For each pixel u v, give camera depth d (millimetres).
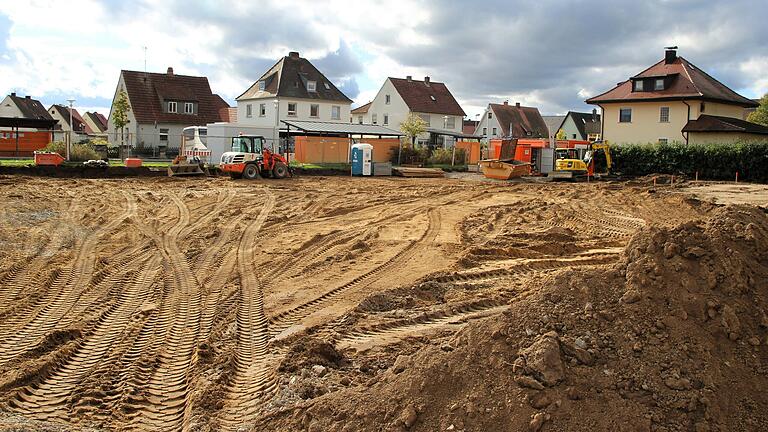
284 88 60688
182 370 7551
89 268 12523
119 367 7543
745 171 37531
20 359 7727
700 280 6215
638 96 46938
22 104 77750
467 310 9656
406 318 9188
